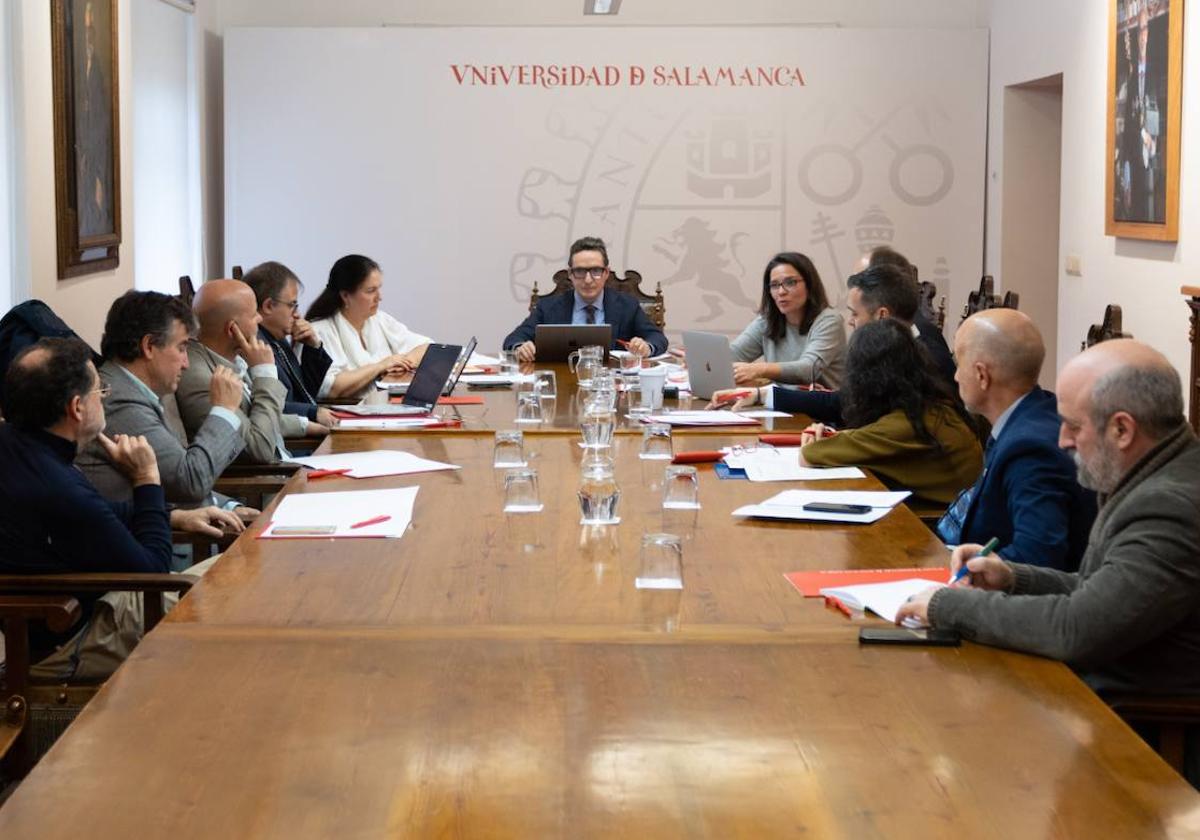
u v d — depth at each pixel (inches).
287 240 393.1
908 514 128.7
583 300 277.1
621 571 109.6
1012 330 128.0
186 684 83.9
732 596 102.6
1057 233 385.1
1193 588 89.2
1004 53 380.8
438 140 392.2
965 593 92.5
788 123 390.9
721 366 213.0
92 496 124.7
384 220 394.0
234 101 389.1
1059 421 125.8
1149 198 278.4
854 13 404.8
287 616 97.7
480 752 74.1
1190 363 261.3
